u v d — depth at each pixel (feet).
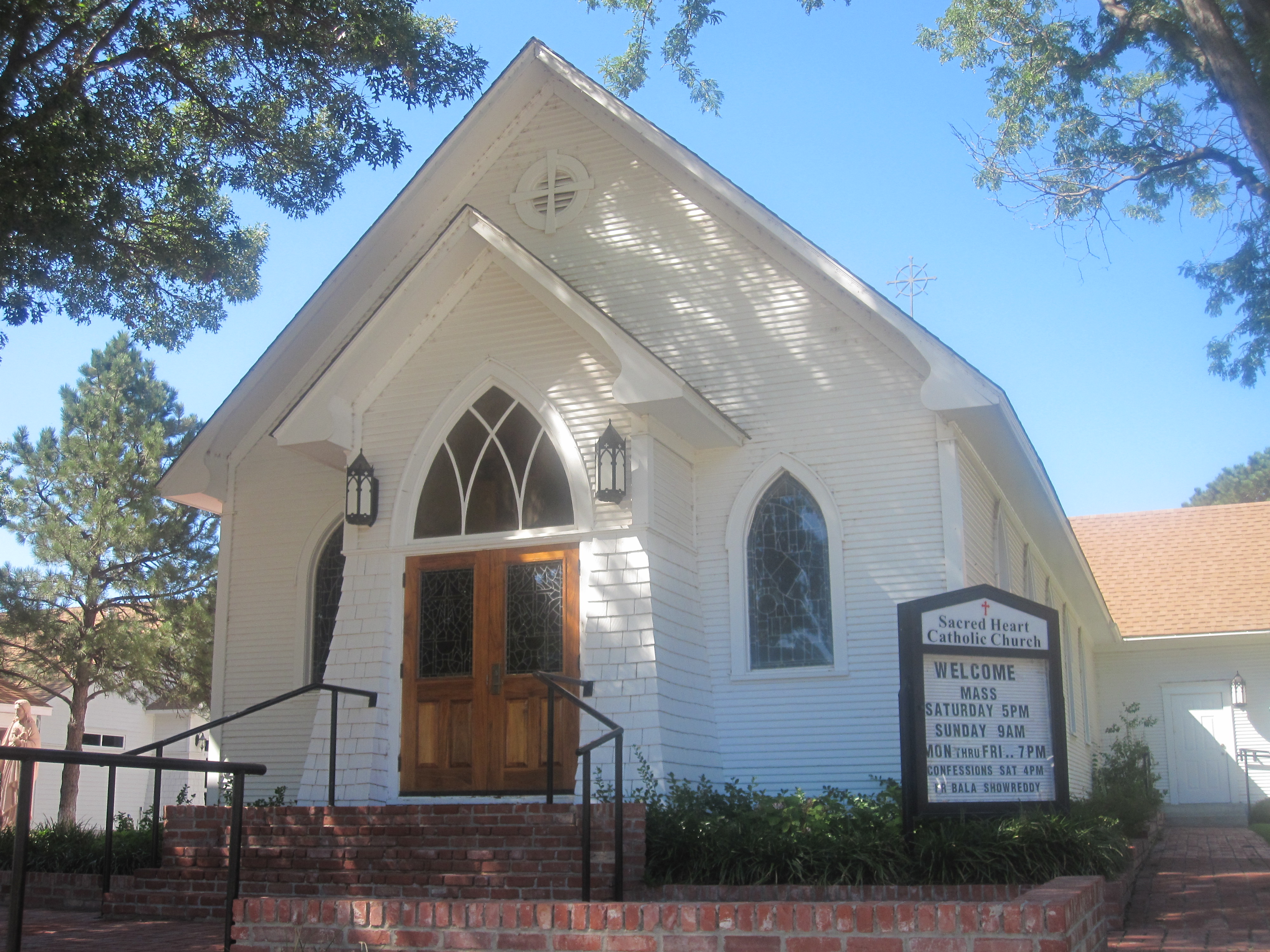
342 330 52.65
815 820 33.40
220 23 44.27
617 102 48.57
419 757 41.11
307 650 51.60
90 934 30.78
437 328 44.14
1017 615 34.19
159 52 42.45
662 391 39.29
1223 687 87.66
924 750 32.35
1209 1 45.11
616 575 40.01
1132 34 56.59
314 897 23.75
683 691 40.75
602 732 38.47
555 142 50.26
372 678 41.32
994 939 17.76
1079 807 42.06
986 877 30.27
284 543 52.85
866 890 30.50
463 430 43.42
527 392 42.45
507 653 40.98
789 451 44.34
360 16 42.52
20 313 44.21
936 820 32.35
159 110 45.88
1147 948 26.40
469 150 50.70
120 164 42.91
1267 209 57.06
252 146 47.52
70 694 102.42
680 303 46.85
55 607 81.66
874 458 43.37
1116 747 74.02
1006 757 33.35
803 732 42.24
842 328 44.73
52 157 38.37
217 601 55.26
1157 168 58.49
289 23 42.70
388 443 43.62
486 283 43.86
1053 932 17.62
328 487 52.70
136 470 86.12
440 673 41.55
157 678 82.84
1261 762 85.81
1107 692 90.12
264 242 51.90
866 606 42.45
